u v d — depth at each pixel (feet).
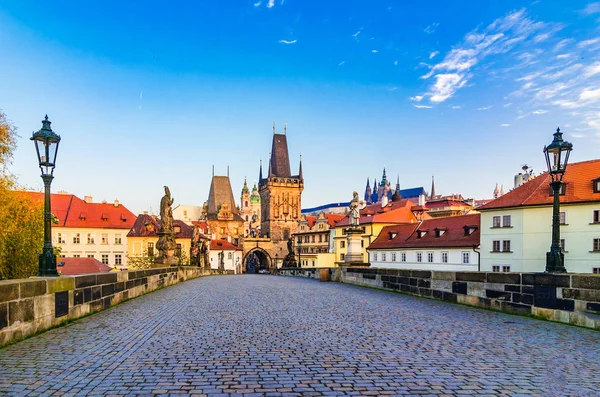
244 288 78.43
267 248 464.65
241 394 19.79
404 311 45.83
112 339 30.96
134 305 51.08
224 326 36.40
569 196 163.02
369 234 274.16
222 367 23.93
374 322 38.73
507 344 29.94
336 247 312.71
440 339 31.48
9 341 29.35
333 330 34.76
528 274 41.91
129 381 21.44
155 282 73.20
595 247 156.04
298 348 28.43
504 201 181.16
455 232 213.87
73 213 290.15
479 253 191.83
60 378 21.81
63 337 31.65
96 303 45.14
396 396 19.72
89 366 23.95
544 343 30.30
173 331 34.06
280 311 45.88
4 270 88.89
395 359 25.84
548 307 39.63
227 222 470.39
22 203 91.50
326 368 23.90
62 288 37.14
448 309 47.60
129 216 307.58
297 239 410.31
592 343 30.30
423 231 234.17
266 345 29.25
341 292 69.36
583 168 168.14
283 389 20.49
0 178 85.87
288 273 167.43
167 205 95.30
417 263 227.20
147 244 297.94
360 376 22.53
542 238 167.32
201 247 176.24
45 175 41.16
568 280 37.70
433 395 19.90
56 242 280.51
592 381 22.03
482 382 21.75
